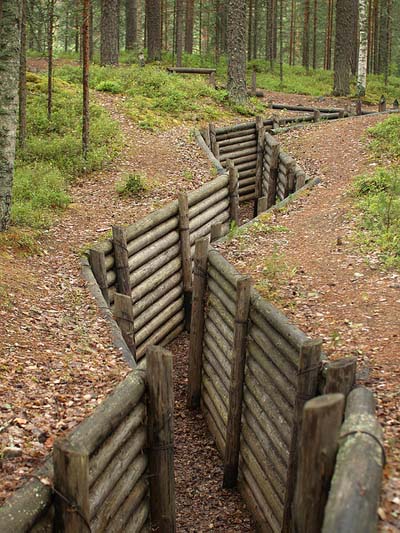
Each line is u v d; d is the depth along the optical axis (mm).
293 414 6715
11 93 11266
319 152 19688
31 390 7207
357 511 3725
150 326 12180
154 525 6887
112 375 7910
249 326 8539
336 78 32688
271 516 7352
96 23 46312
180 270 13602
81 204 14703
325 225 13320
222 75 33531
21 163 16625
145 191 15656
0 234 11406
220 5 42906
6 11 11180
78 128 19500
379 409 6344
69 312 9508
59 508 4828
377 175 15320
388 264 10461
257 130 21906
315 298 9641
